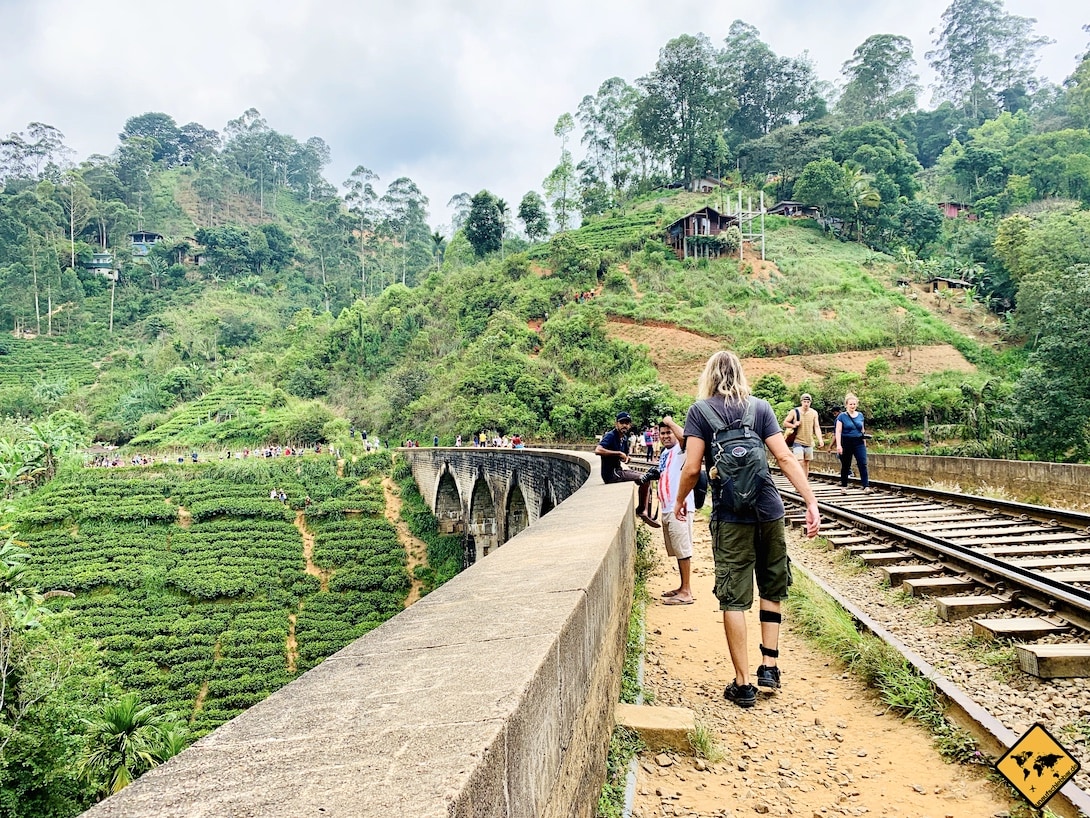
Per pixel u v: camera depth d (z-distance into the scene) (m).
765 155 94.75
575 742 2.24
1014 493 14.02
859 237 75.94
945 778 3.53
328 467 50.06
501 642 1.84
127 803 0.98
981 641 5.25
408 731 1.23
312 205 155.00
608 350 55.03
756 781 3.57
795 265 65.69
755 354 50.38
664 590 7.60
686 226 70.19
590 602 2.64
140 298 105.38
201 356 86.19
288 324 98.44
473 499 31.70
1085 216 53.12
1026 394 24.31
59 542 37.97
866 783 3.52
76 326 98.19
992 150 80.38
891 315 53.75
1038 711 4.06
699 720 4.30
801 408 14.05
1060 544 8.16
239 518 42.84
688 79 94.56
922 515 10.82
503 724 1.25
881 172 79.12
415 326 74.44
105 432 67.81
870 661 4.86
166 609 31.83
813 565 8.91
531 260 78.31
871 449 36.59
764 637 4.79
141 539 38.62
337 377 73.19
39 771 11.35
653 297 61.75
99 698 14.12
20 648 11.95
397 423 60.56
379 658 1.75
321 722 1.30
